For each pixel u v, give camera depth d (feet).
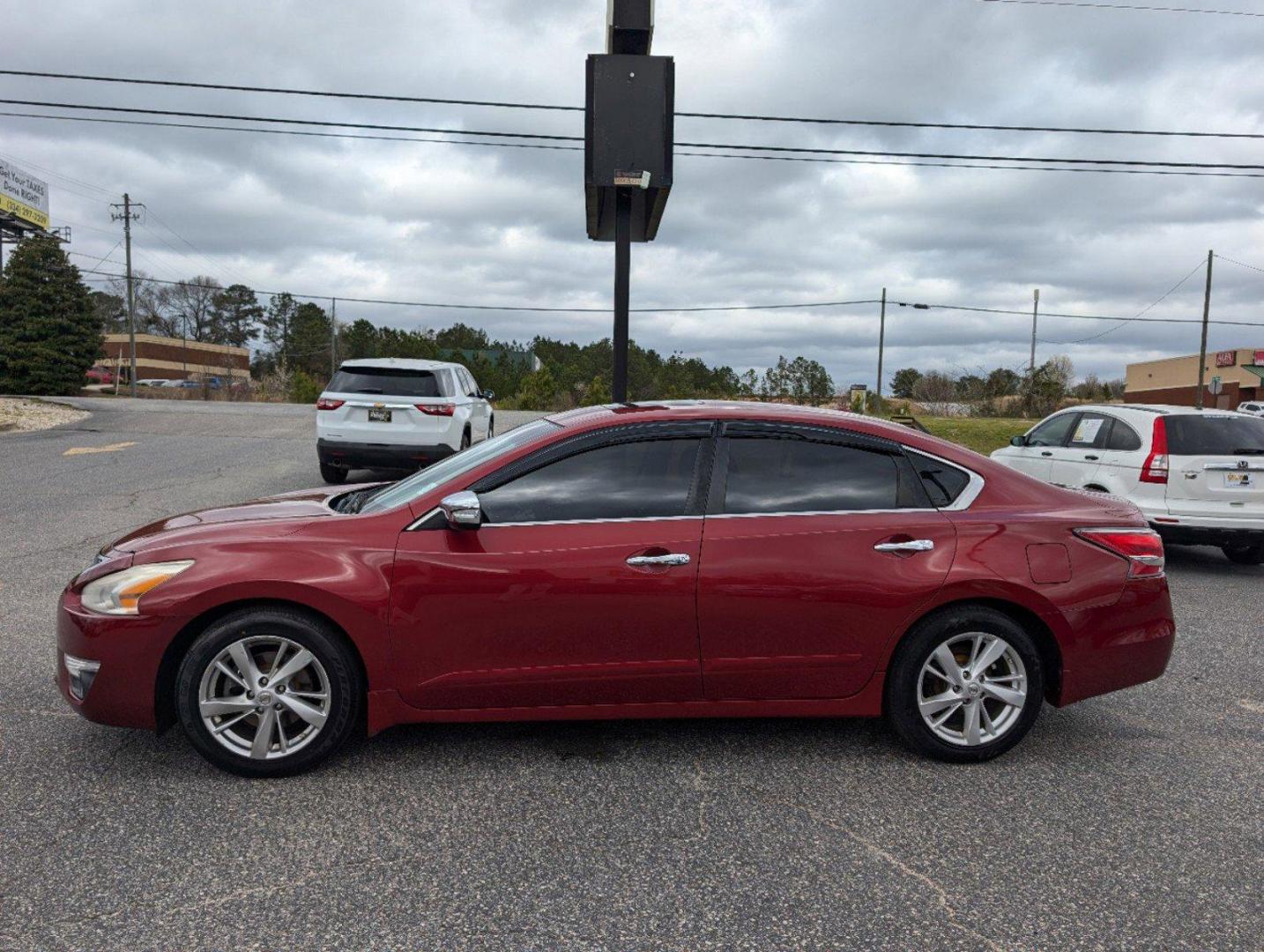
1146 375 238.07
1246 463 27.43
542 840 10.73
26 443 57.47
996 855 10.59
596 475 12.84
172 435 63.93
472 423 44.45
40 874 9.76
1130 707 15.88
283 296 346.74
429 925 8.98
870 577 12.67
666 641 12.51
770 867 10.21
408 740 13.67
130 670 11.86
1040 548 13.04
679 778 12.53
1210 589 26.43
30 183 155.53
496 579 12.19
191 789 11.91
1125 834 11.16
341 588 11.96
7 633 18.52
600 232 37.50
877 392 193.16
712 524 12.65
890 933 9.00
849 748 13.70
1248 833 11.24
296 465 48.26
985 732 13.15
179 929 8.82
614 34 32.09
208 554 12.09
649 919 9.16
